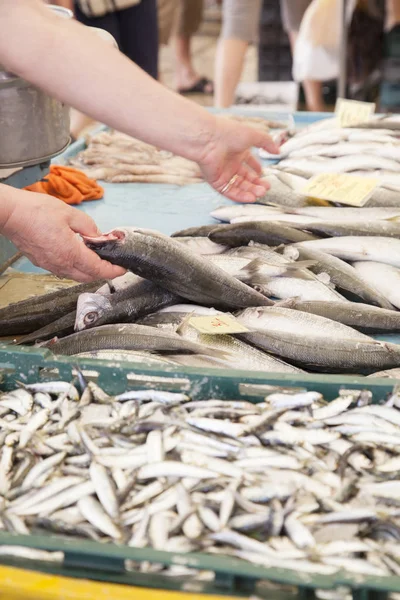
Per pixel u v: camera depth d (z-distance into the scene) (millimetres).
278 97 5402
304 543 1173
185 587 1105
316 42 5242
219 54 5305
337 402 1488
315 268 2234
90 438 1422
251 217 2658
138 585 1113
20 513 1278
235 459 1378
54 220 1736
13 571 1081
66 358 1621
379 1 4938
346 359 1818
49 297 2070
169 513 1250
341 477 1333
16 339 2023
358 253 2363
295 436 1422
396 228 2480
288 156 3348
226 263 2256
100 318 1967
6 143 2211
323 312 2010
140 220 2779
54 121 2301
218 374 1559
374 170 3051
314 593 1098
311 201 2814
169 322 1942
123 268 1912
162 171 3238
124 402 1553
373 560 1148
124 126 1825
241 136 1982
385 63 5211
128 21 4426
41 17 1716
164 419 1465
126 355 1768
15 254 2469
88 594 1043
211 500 1271
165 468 1335
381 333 1999
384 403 1484
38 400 1587
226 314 1952
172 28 6543
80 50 1723
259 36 6211
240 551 1155
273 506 1246
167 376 1578
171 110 1814
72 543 1124
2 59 1749
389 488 1306
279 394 1525
